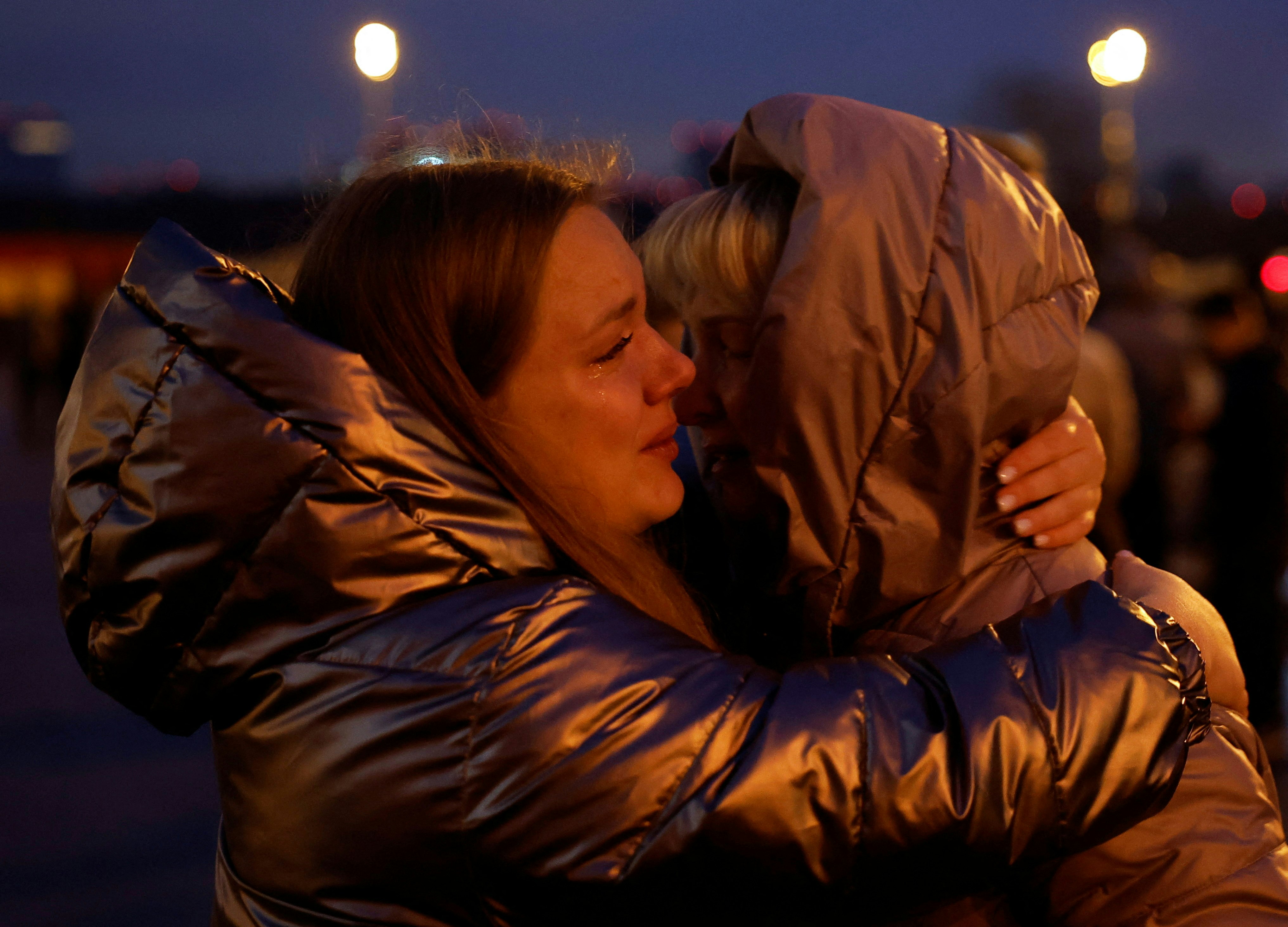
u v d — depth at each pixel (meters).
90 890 3.00
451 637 0.79
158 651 0.85
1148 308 3.88
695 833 0.74
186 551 0.82
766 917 0.76
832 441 1.05
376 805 0.78
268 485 0.81
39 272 37.81
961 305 1.00
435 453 0.85
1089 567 1.07
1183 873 0.88
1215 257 27.14
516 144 1.14
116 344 0.87
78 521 0.85
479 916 0.78
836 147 1.04
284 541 0.81
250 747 0.84
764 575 1.19
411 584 0.82
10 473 12.24
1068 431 1.10
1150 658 0.84
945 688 0.82
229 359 0.83
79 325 15.98
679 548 1.40
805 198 1.03
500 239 0.92
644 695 0.78
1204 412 4.37
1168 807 0.90
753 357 1.06
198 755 4.06
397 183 0.97
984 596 1.06
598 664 0.78
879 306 1.02
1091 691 0.81
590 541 0.92
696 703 0.78
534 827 0.75
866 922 0.79
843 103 1.08
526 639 0.79
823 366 1.03
